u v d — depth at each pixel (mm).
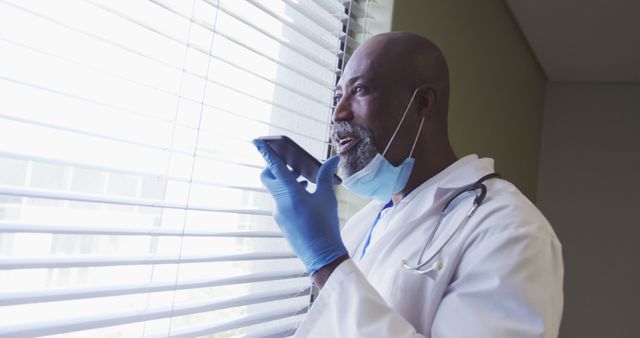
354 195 1403
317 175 910
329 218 860
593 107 3000
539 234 802
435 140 1069
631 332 2748
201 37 941
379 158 979
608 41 2385
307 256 838
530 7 2244
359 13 1360
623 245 2824
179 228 911
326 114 1321
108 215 836
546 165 3094
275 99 1311
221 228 1057
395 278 876
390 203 1170
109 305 854
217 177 1011
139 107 845
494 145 2289
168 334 876
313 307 799
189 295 994
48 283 794
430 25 1558
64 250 815
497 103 2291
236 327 1020
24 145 714
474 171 1040
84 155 779
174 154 905
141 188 875
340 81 1071
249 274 1065
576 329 2879
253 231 1061
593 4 2068
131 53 822
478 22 1983
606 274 2848
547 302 738
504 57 2340
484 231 823
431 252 875
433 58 1037
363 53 1014
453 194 953
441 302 805
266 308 1270
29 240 773
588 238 2920
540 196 3088
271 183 881
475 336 720
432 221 955
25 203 748
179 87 857
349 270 811
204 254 949
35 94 712
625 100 2918
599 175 2936
